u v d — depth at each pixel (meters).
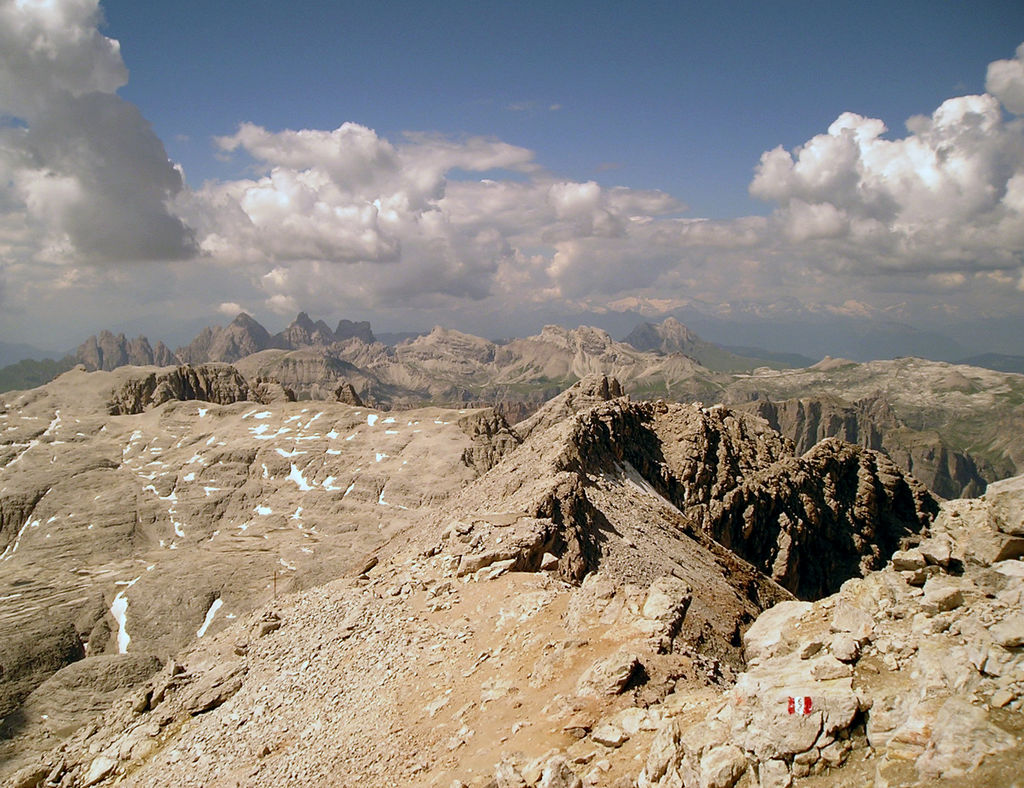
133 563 195.38
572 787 23.50
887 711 18.64
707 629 52.62
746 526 117.62
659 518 94.88
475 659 39.47
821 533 128.75
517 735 29.38
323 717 41.53
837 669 20.81
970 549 23.00
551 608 42.88
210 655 63.56
